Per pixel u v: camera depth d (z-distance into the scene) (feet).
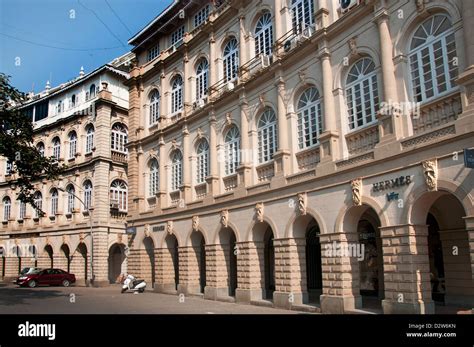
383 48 50.88
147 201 102.68
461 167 41.06
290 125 65.05
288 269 61.82
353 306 53.06
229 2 81.10
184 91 92.73
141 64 111.75
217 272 77.05
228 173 79.00
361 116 55.31
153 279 100.73
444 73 45.65
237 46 79.87
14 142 75.51
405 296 45.62
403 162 47.09
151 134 100.78
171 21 99.71
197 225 83.25
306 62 63.26
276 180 65.21
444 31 45.98
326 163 56.95
